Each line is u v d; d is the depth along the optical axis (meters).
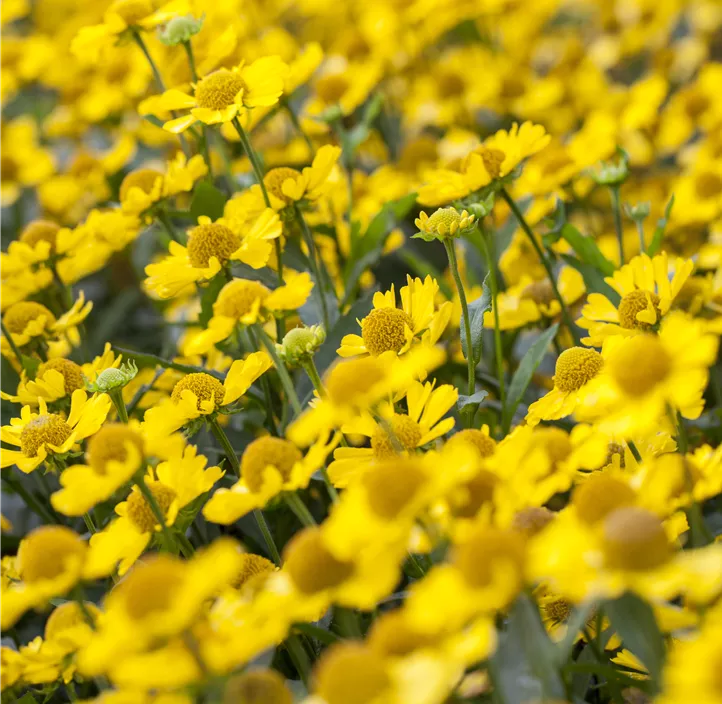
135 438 1.02
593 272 1.16
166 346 1.27
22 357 1.17
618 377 0.99
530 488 0.99
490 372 1.20
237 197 1.16
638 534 0.95
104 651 0.96
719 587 0.95
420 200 1.14
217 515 1.00
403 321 1.07
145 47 1.22
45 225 1.21
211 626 0.98
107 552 1.00
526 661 0.96
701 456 1.02
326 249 1.26
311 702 0.95
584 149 1.26
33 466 1.07
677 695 0.93
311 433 0.99
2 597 0.99
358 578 0.97
